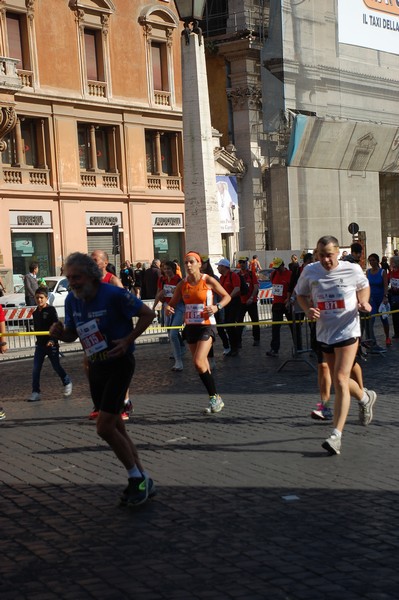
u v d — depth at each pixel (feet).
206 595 17.12
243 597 16.94
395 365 55.36
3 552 20.39
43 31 125.90
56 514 23.52
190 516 22.75
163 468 28.40
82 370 62.18
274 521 22.06
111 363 23.67
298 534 20.89
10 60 113.70
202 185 80.23
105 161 138.21
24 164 124.77
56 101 126.82
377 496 24.13
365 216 182.29
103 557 19.69
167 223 147.54
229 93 169.17
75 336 25.36
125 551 20.06
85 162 134.92
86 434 35.40
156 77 146.10
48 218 127.34
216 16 169.68
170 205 147.84
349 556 19.17
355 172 180.14
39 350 47.24
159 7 144.15
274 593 17.11
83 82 131.64
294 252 156.15
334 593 17.01
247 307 72.38
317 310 30.50
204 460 29.40
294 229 167.94
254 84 169.27
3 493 26.11
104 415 23.50
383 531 20.93
